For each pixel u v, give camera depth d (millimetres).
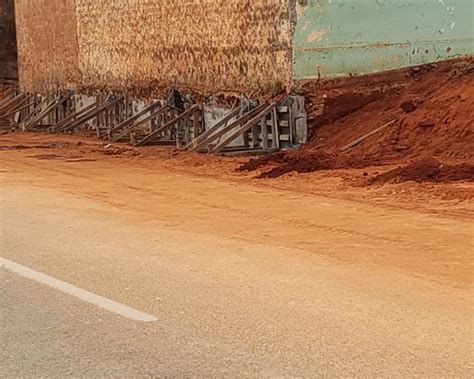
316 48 21969
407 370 6328
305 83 21969
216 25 24828
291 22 21906
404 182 15758
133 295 8469
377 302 8125
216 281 8977
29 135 30594
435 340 6996
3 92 44688
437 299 8234
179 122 25906
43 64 37531
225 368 6410
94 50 32562
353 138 20609
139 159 21859
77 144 26266
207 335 7176
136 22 29281
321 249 10641
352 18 22203
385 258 10102
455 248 10641
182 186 16906
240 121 22141
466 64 21734
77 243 11094
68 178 18375
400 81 22391
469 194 14273
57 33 35750
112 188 16703
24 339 7191
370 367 6391
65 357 6734
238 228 12195
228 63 24438
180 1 26500
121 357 6699
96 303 8203
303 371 6324
